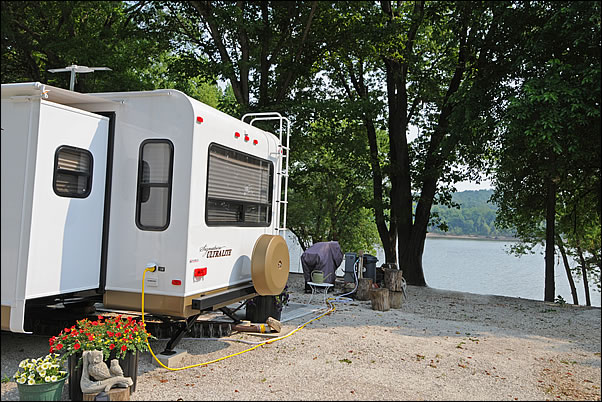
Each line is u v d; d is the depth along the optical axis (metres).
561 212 18.00
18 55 13.21
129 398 4.14
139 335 4.48
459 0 13.26
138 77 16.05
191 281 5.04
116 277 5.17
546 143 11.02
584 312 10.27
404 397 4.48
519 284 25.33
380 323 8.05
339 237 26.02
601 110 9.51
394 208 16.11
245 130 6.39
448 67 16.20
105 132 5.26
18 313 4.34
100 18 14.44
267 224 7.08
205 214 5.31
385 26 14.75
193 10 14.69
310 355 5.81
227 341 6.37
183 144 5.08
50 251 4.60
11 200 4.48
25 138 4.51
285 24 15.23
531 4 11.34
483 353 6.23
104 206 5.23
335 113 14.38
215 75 14.42
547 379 5.25
